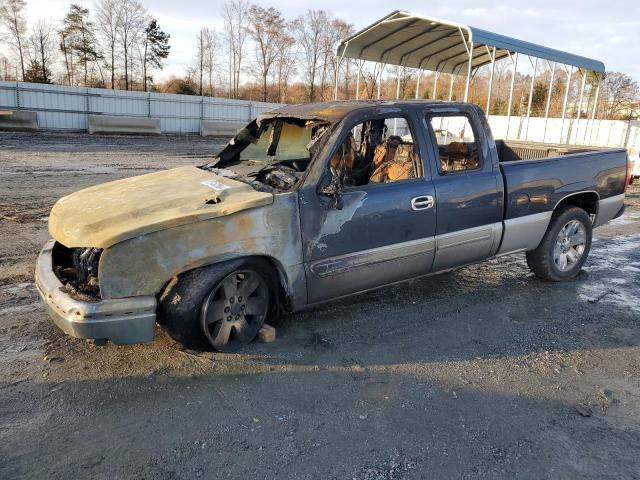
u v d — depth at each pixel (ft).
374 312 15.64
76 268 11.57
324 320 14.84
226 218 11.51
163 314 11.50
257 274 12.55
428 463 9.04
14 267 18.11
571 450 9.57
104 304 10.37
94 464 8.66
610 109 154.61
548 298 17.51
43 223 24.52
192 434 9.55
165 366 11.84
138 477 8.40
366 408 10.61
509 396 11.32
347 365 12.34
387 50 49.14
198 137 93.09
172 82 182.09
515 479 8.75
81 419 9.85
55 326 13.61
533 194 16.99
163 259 10.88
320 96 189.57
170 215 11.02
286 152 16.48
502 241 16.61
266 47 190.08
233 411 10.30
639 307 16.98
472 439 9.76
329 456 9.11
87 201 12.36
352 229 13.35
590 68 49.03
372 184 13.83
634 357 13.44
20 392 10.61
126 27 170.19
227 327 12.34
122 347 12.59
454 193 15.05
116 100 89.71
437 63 52.90
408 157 15.06
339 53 47.47
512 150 23.85
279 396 10.91
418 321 15.14
